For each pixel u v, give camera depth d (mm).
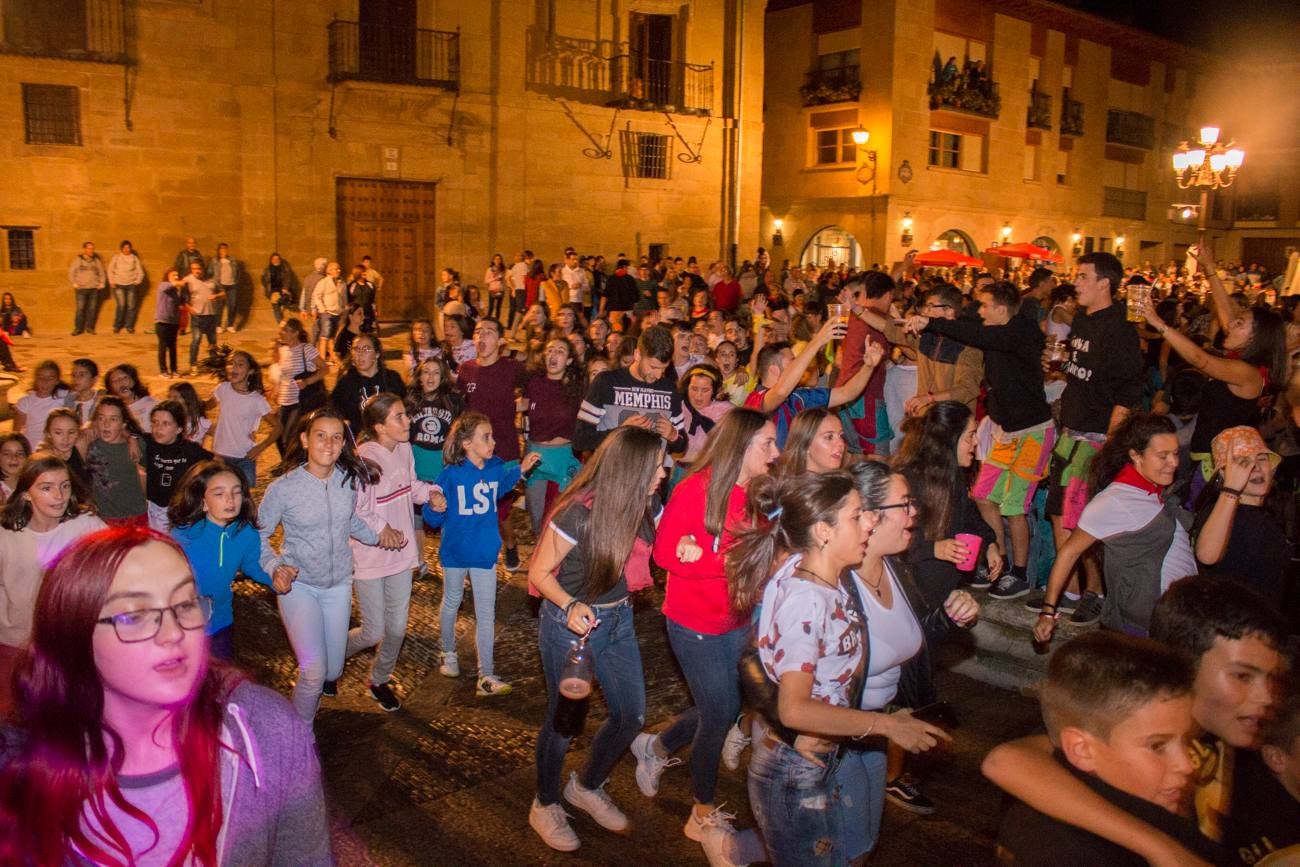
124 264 20438
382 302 23500
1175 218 42094
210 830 1869
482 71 23922
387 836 4500
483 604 5902
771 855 3291
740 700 4254
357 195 23047
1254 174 44719
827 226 32219
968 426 4336
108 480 6926
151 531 1911
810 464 4535
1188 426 6590
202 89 21172
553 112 24922
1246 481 4250
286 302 21156
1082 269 6074
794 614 3064
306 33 21922
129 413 7238
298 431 5172
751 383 8766
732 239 27766
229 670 2008
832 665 3125
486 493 5875
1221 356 6527
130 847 1831
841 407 6648
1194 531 4684
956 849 4520
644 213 26531
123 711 1841
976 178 33188
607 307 21250
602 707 5828
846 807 3336
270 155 21844
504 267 22859
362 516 5672
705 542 4102
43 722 1786
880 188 30688
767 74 33594
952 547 4055
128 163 20766
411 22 23000
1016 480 6332
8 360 15516
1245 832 2576
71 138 20359
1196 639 2680
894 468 4316
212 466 4699
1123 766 2205
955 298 6734
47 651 1797
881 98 30438
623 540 4070
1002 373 6301
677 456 6934
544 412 7691
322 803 2080
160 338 17344
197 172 21344
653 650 6688
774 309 15047
